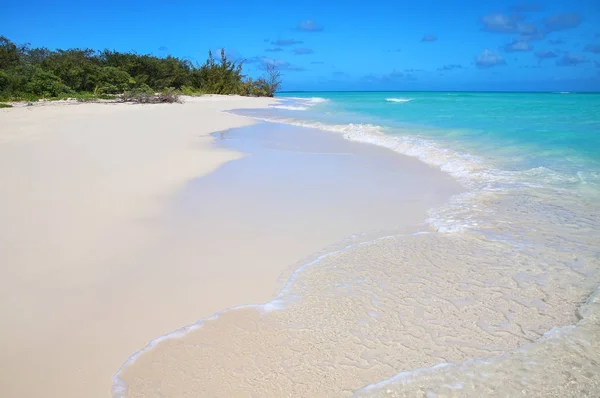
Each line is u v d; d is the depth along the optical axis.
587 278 4.11
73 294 3.83
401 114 22.59
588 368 2.88
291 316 3.58
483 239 5.08
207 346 3.20
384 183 7.67
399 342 3.23
